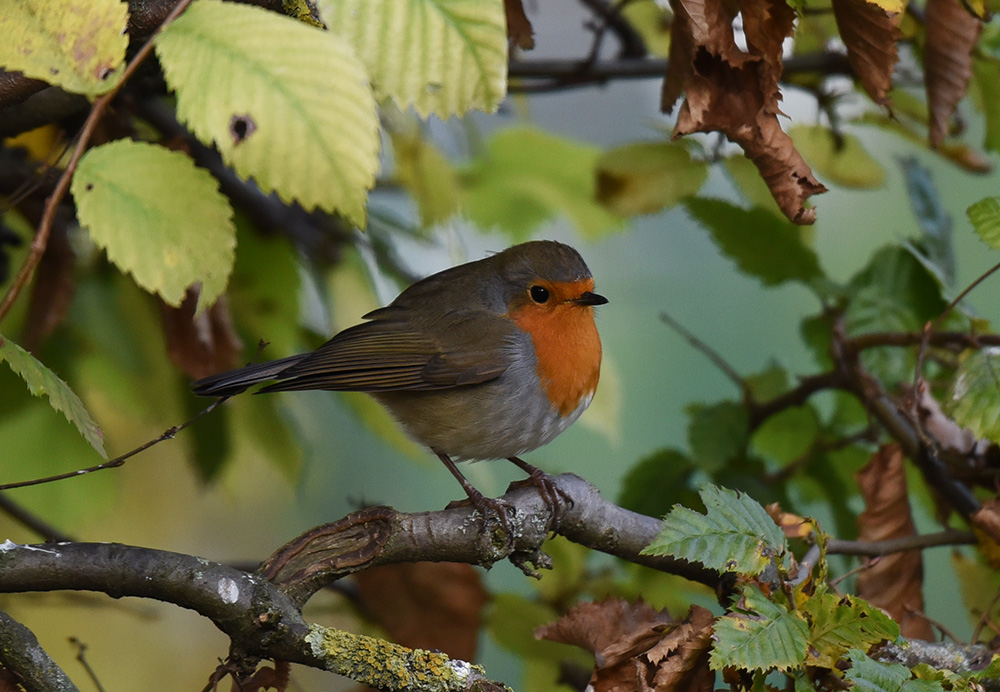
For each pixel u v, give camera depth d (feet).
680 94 18.45
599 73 29.55
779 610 16.03
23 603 27.71
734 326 43.73
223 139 12.28
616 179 28.40
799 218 17.89
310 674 36.50
